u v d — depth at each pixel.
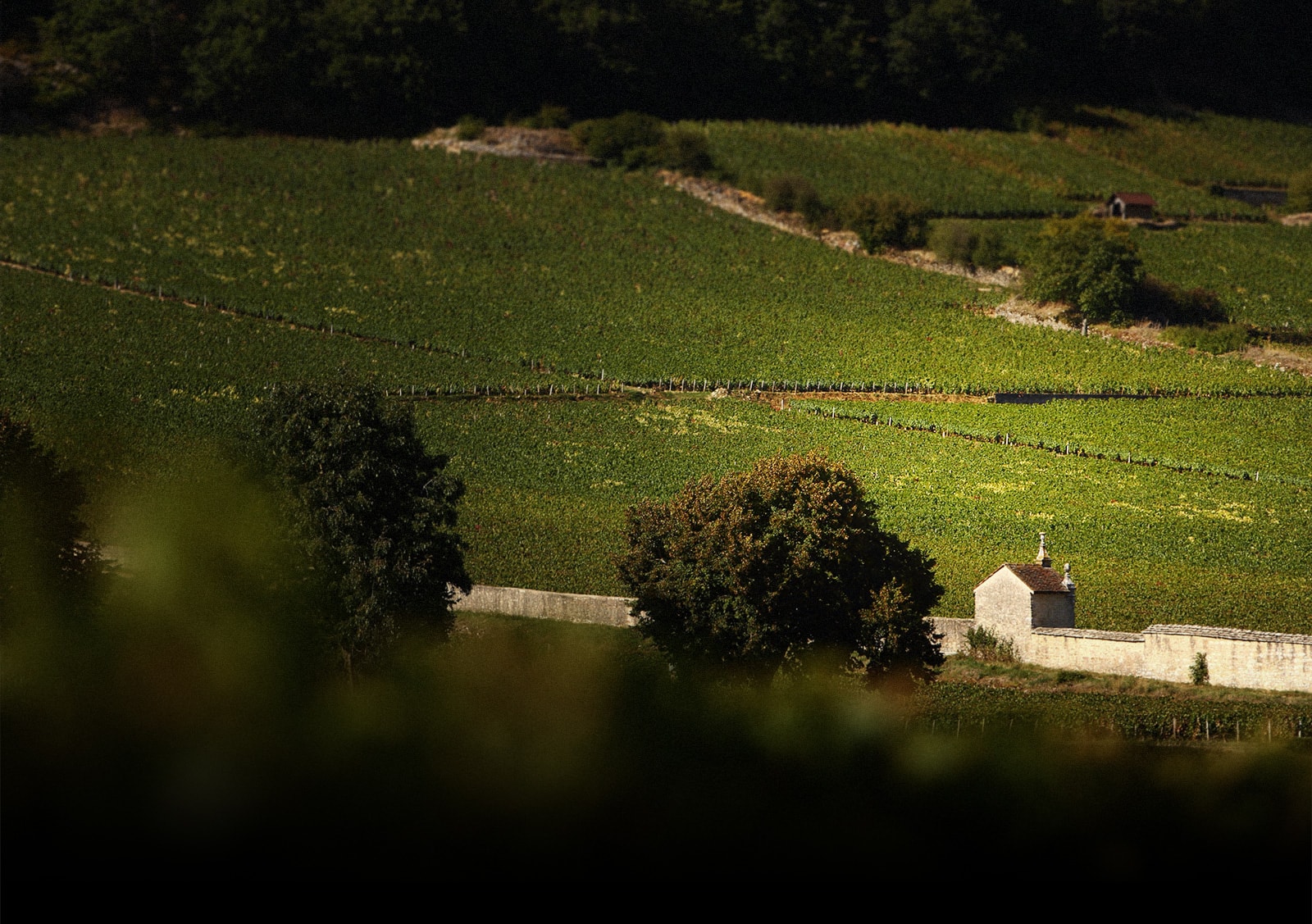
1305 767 111.75
